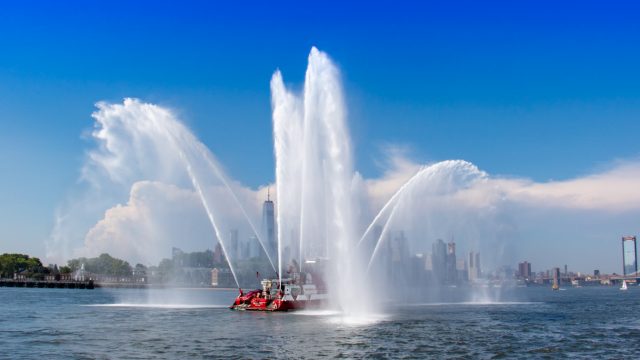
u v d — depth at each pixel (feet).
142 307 361.30
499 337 208.03
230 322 250.37
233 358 162.09
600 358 169.27
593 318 297.74
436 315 296.30
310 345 184.34
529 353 175.94
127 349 176.24
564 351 180.75
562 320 281.33
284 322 250.37
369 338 200.44
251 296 323.57
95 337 201.98
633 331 234.58
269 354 168.45
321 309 302.04
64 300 476.13
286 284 304.09
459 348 181.88
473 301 435.12
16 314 303.07
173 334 209.56
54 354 167.73
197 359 160.15
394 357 165.27
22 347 180.14
